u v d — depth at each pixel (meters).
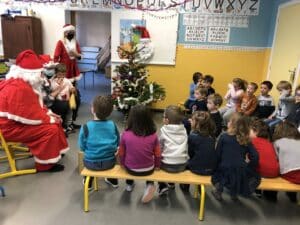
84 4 4.64
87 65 9.10
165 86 4.86
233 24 4.50
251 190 1.96
